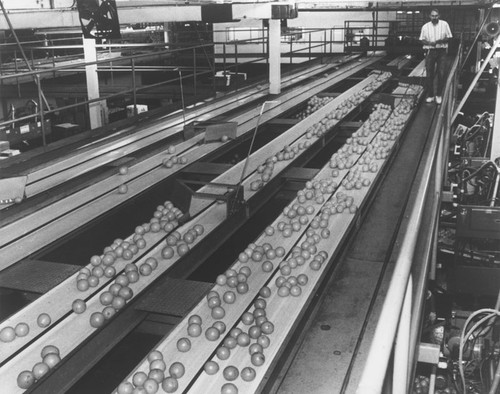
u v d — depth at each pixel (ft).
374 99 39.37
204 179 23.90
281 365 11.35
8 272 15.05
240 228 21.44
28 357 11.75
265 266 14.96
